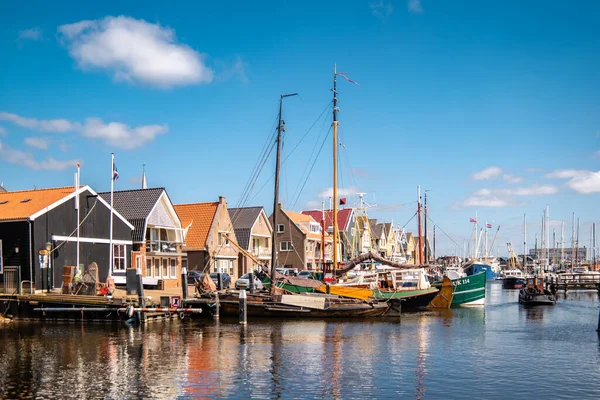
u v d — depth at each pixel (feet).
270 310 131.75
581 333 112.06
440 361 81.87
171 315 124.67
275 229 137.69
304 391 64.75
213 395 63.00
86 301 114.83
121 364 77.46
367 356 84.99
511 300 214.69
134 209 175.63
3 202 145.07
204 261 206.18
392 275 164.66
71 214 142.10
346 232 315.17
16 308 120.88
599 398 63.46
